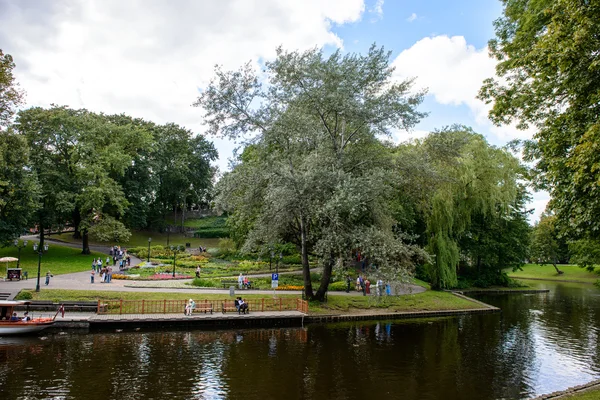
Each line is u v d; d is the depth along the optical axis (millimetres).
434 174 28438
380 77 28000
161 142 75438
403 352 21125
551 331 27297
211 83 27781
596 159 12367
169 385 15430
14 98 31016
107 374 16391
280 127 27391
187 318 24703
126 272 40000
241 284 33781
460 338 24703
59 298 26484
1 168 35406
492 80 18875
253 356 19484
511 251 51438
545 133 16453
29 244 54062
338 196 23766
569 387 16172
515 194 43344
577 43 11656
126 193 62406
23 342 20625
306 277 31094
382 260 25141
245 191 28781
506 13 19484
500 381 17188
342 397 14906
